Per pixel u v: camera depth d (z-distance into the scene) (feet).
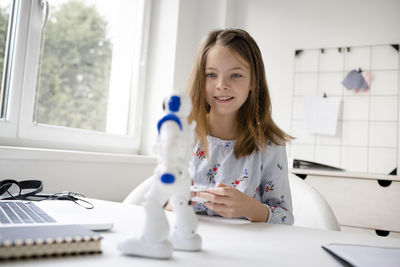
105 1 6.95
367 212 5.23
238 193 2.50
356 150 6.70
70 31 9.32
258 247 1.68
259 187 3.55
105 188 4.80
